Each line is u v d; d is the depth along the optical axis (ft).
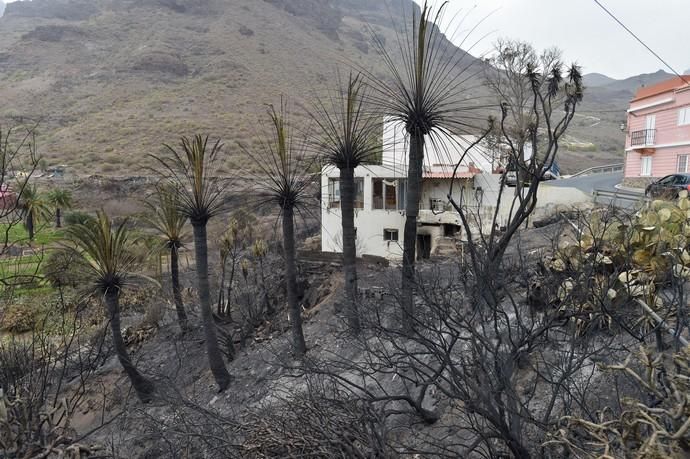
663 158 90.17
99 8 540.52
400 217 73.46
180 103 236.02
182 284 65.72
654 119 92.79
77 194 135.85
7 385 15.17
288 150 33.24
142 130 195.72
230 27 365.20
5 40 407.23
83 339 36.27
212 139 166.50
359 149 30.53
